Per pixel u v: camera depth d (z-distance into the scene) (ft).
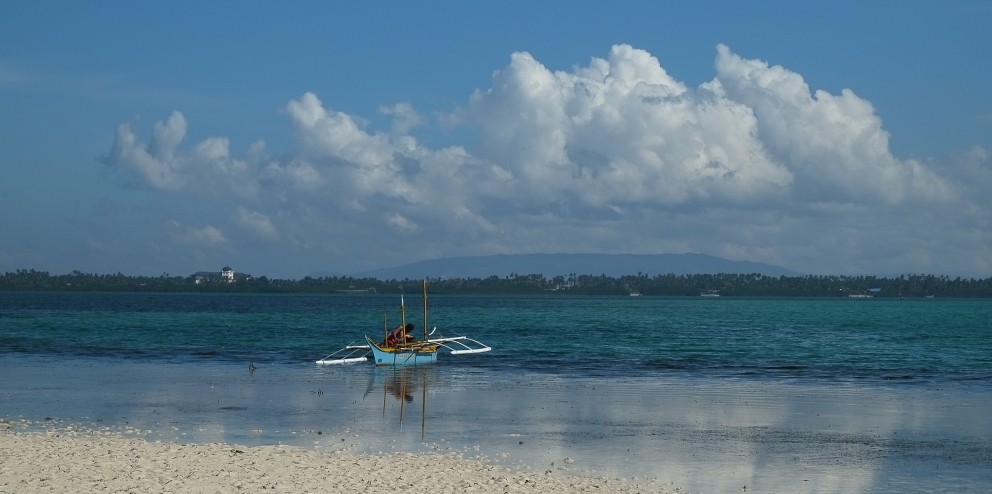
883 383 175.52
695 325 452.35
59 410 128.26
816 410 134.62
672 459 96.12
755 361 227.81
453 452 98.48
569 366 209.36
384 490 74.84
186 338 299.58
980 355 253.24
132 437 105.70
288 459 87.61
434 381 174.60
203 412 127.75
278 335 321.11
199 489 72.90
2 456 84.99
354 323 430.61
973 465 94.32
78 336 306.55
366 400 143.84
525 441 106.42
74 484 73.26
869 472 90.58
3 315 485.15
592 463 93.50
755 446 104.22
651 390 160.25
